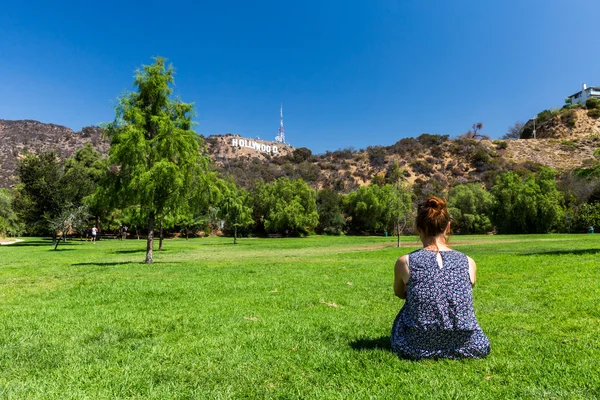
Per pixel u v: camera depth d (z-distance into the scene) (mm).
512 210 60406
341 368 4051
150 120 19906
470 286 3971
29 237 61344
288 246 38500
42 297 9445
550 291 8500
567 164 90438
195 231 69438
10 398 3439
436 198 4219
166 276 13484
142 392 3586
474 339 4035
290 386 3660
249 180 92812
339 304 8086
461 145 105500
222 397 3420
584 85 125062
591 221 53188
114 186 19984
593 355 4219
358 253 25031
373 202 70062
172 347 4969
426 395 3287
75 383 3820
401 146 111500
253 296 9180
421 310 3883
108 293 9828
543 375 3691
